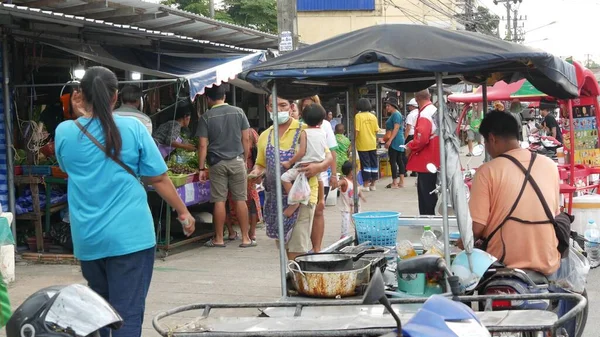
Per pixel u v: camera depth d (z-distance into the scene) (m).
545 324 3.25
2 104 8.55
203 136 9.12
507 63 4.44
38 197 8.63
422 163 8.26
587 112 9.31
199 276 7.79
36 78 9.59
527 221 4.61
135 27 9.36
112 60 9.09
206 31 10.79
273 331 3.18
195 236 9.66
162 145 9.20
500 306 4.21
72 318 2.46
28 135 8.82
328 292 4.63
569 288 4.74
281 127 6.79
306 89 6.19
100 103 4.17
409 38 4.49
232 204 9.77
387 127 15.89
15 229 8.62
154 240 4.34
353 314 3.67
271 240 9.84
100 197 4.16
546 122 15.52
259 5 28.30
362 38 4.65
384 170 18.72
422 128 8.18
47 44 9.15
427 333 2.58
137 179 4.29
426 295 4.61
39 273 7.91
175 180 8.72
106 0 8.04
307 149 6.62
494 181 4.71
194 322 3.54
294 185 6.48
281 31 11.16
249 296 6.93
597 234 8.15
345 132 16.47
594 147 9.34
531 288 4.32
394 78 5.94
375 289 2.51
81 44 9.77
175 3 27.69
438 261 3.38
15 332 2.47
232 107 9.22
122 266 4.20
